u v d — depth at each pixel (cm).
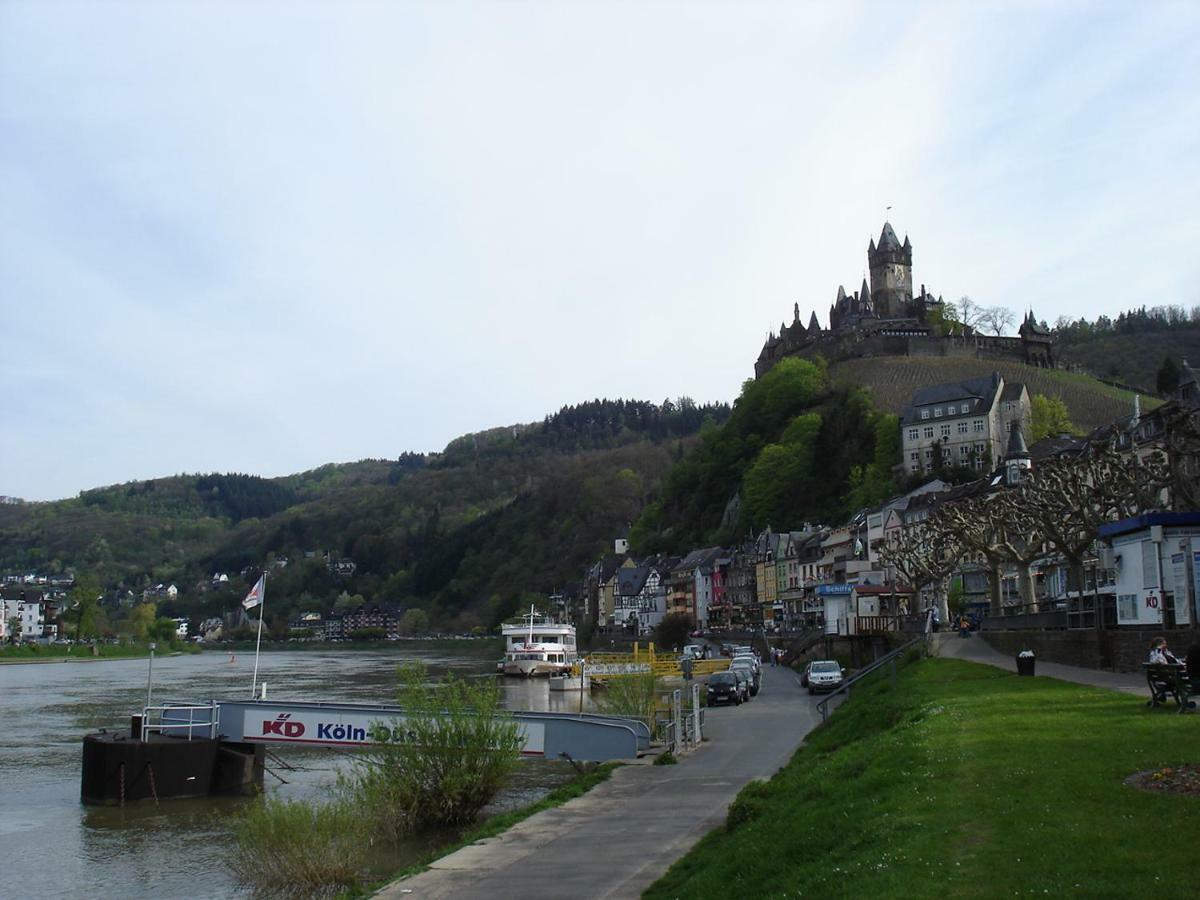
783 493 19912
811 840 1691
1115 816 1459
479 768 3155
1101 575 6662
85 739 4100
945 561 8150
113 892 2759
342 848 2716
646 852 2136
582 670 8962
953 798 1672
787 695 6406
